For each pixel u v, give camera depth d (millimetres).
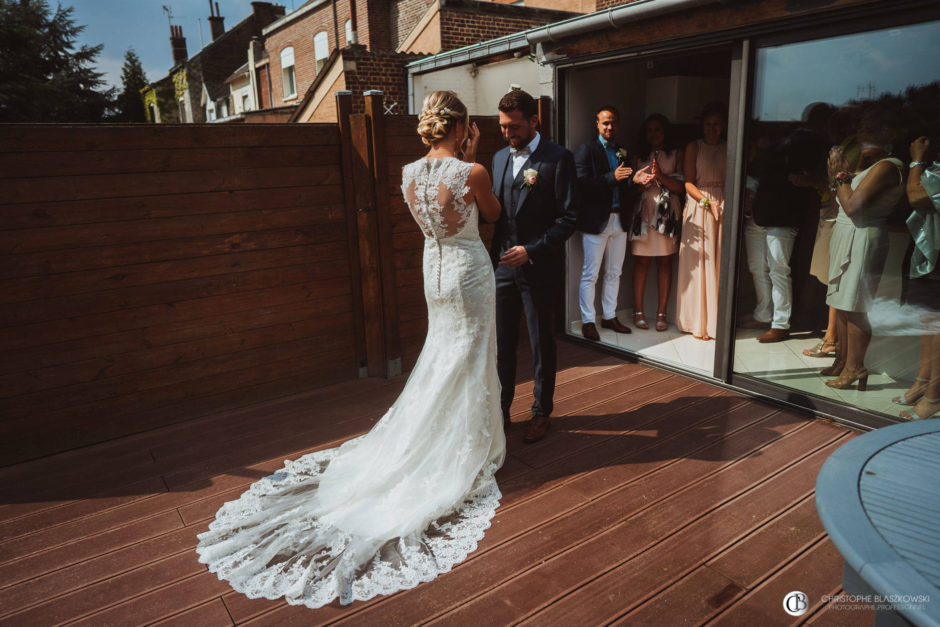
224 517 2613
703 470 2881
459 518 2559
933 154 2752
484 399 2744
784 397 3559
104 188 3148
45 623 2039
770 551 2285
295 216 3779
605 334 4988
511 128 2953
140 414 3479
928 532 1173
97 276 3213
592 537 2406
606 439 3236
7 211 2930
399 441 2725
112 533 2549
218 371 3697
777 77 3268
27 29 24453
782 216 3410
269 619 2029
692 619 1959
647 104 5109
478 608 2041
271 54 19500
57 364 3182
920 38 2691
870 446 1510
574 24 4070
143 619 2047
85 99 26406
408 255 4215
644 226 4852
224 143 3447
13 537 2533
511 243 3107
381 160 3922
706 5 3408
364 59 8859
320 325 4035
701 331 4742
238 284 3662
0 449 3102
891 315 3045
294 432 3453
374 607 2064
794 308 3477
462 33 9945
